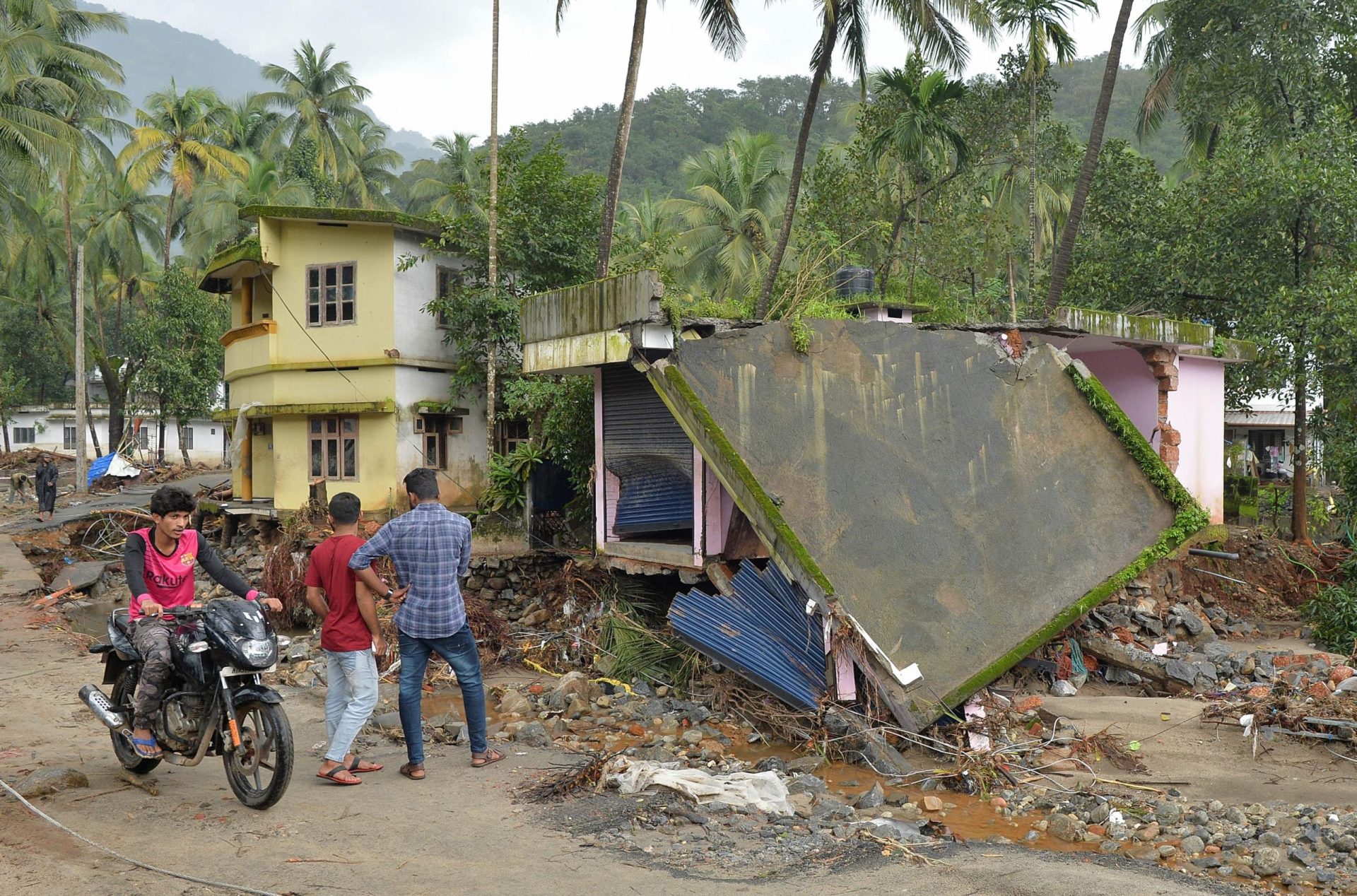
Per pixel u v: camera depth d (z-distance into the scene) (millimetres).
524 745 7254
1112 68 16578
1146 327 12188
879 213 23266
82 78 34375
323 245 18719
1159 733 7941
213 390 39219
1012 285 19922
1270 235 16109
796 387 9039
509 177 18578
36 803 5578
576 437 14414
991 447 9352
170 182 47281
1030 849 5449
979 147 23047
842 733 7586
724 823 5551
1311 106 18438
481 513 15586
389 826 5328
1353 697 7945
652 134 78188
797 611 8258
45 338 51250
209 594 17109
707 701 9008
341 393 18625
